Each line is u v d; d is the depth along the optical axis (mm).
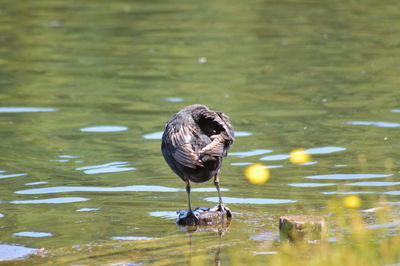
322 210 11242
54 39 28500
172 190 12641
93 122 17625
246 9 35406
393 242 9445
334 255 8961
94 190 12594
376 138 15703
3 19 32656
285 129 16781
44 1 37688
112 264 9094
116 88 21266
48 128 17109
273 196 12094
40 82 21984
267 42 27828
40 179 13203
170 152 10992
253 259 9094
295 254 9234
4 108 18938
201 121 11336
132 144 15758
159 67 24016
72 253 9562
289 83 21641
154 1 37875
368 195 11898
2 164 14172
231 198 12094
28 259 9320
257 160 14336
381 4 36594
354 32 29562
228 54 25906
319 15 33562
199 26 31172
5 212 11398
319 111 18391
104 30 30328
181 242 10008
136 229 10617
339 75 22500
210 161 10578
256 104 19312
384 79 21781
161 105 19312
